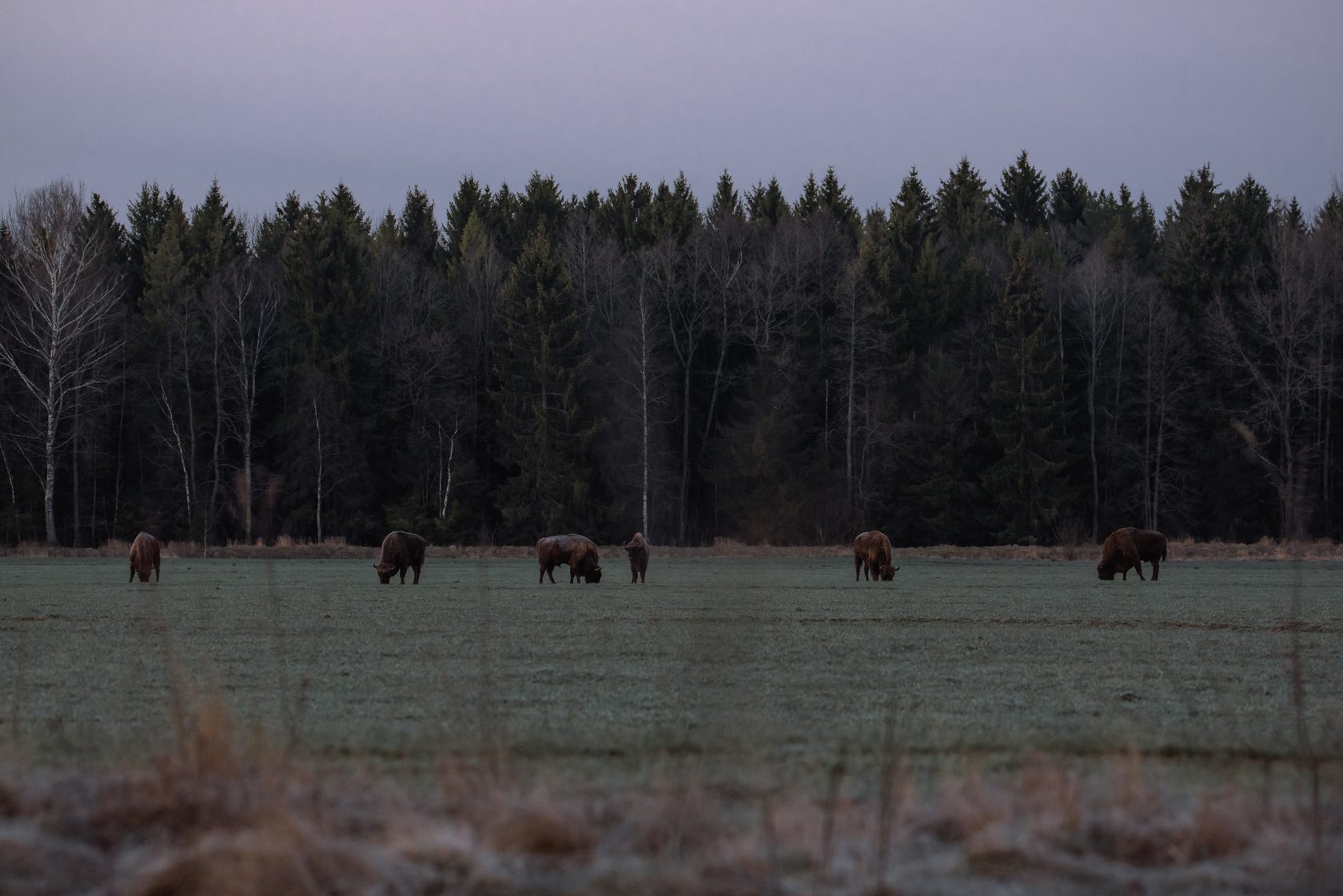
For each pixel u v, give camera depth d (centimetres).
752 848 1088
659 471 12775
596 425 12225
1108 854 1121
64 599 4600
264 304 12794
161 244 13188
